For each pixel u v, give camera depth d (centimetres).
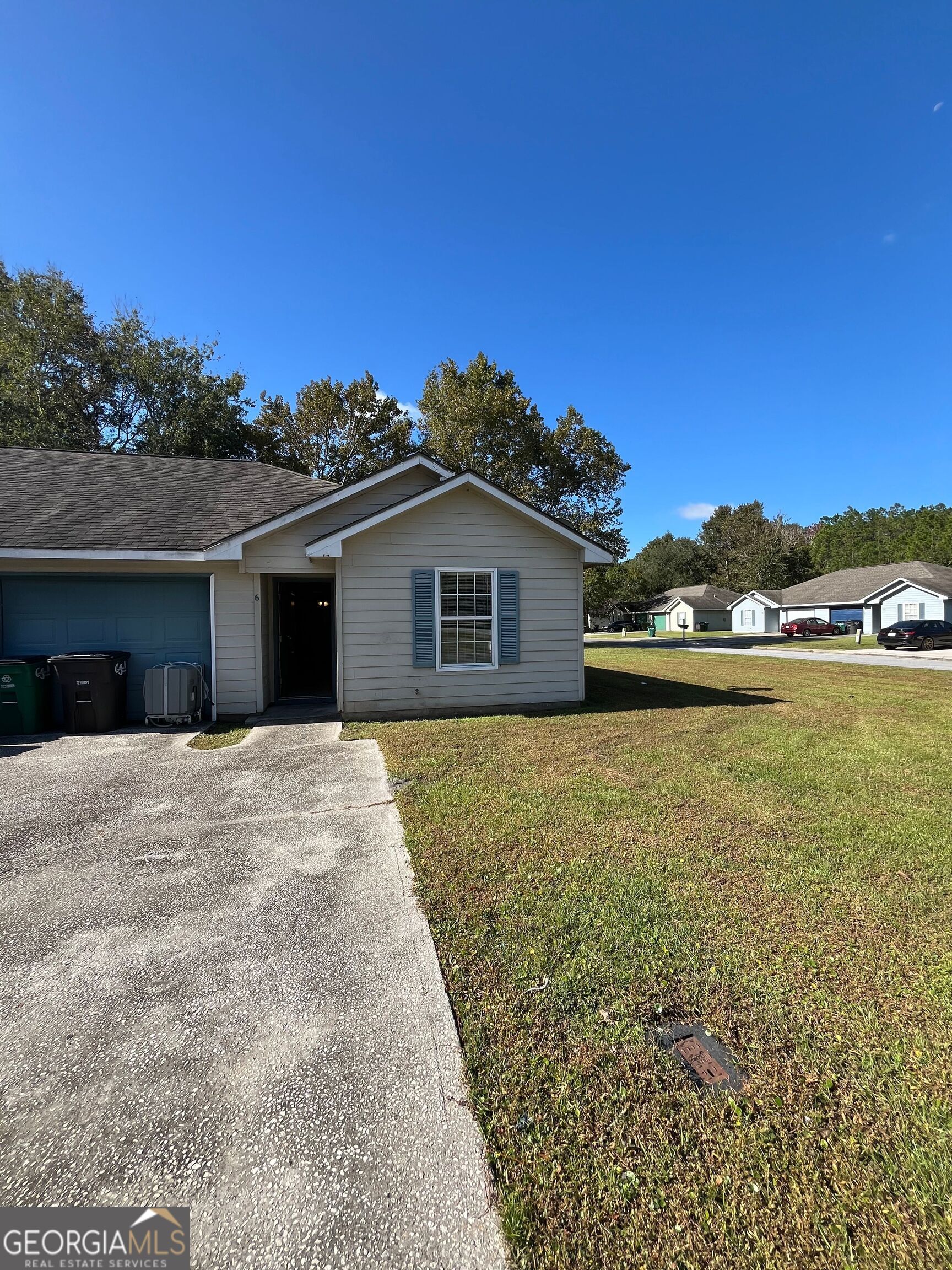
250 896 319
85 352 2397
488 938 272
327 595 1271
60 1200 152
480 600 912
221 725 821
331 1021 219
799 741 685
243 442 2680
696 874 335
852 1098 181
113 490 997
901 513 6012
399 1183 155
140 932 283
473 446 2756
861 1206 148
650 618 6266
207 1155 164
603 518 3216
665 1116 175
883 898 307
